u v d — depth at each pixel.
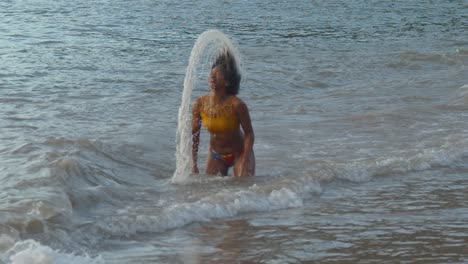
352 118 10.58
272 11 31.98
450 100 11.99
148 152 8.41
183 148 7.59
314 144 9.02
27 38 19.81
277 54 18.59
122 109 11.04
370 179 7.62
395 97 12.47
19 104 10.98
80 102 11.41
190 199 6.66
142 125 9.85
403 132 9.71
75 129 9.35
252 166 7.50
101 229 5.62
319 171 7.59
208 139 9.33
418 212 6.50
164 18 27.66
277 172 7.71
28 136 8.66
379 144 9.04
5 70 14.31
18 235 5.26
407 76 15.46
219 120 7.41
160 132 9.48
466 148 8.77
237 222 6.10
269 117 10.72
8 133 8.83
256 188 6.90
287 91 13.34
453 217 6.36
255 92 12.98
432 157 8.32
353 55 18.66
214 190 6.95
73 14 27.05
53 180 6.52
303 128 9.94
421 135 9.53
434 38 23.41
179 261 5.16
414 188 7.31
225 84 7.39
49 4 29.94
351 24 27.62
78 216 5.94
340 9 33.59
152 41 20.89
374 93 13.02
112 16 27.30
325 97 12.70
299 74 15.21
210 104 7.46
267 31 24.67
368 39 22.97
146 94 12.48
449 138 9.32
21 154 7.53
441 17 30.69
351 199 6.90
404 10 33.66
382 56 18.42
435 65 17.39
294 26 26.53
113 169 7.50
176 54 18.22
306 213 6.42
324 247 5.54
